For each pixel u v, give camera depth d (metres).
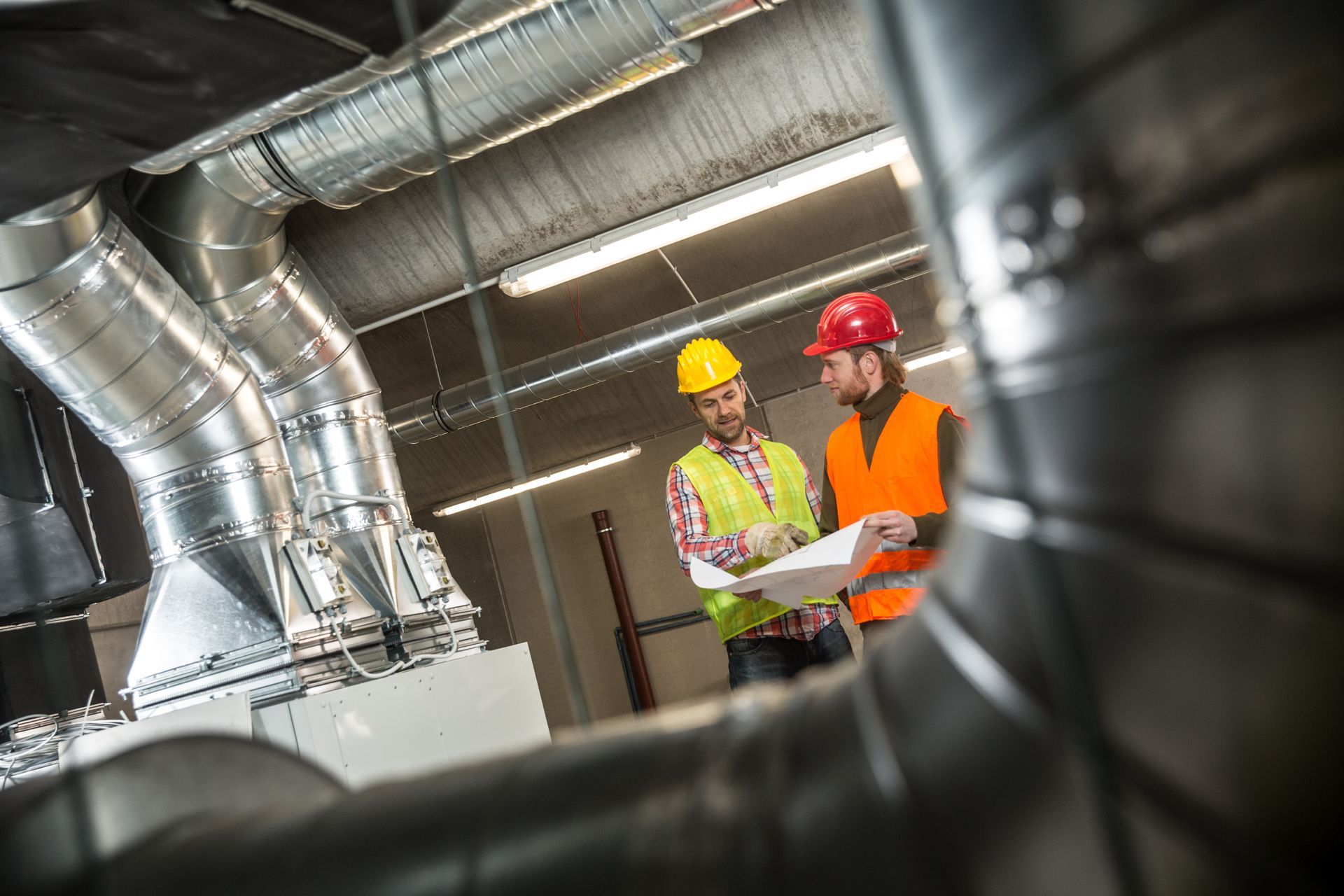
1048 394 0.39
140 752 0.77
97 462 4.03
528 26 3.33
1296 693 0.31
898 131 4.50
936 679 0.48
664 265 7.42
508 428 0.94
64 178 1.91
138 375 3.17
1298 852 0.32
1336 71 0.28
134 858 0.69
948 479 2.20
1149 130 0.32
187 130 1.82
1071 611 0.39
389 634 3.62
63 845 0.70
